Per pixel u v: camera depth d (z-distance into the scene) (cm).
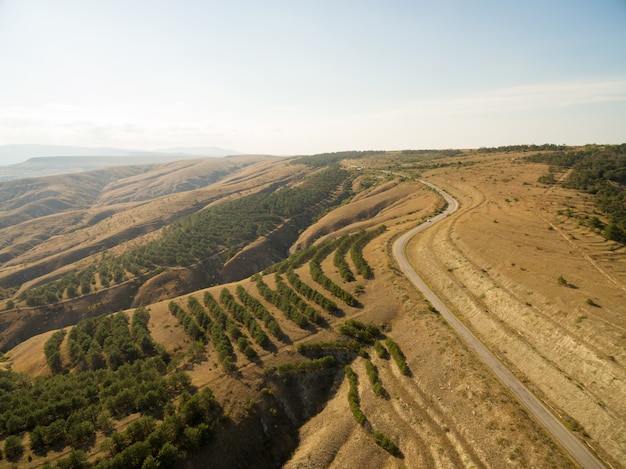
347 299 9225
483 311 7894
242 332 8775
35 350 9769
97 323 10231
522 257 8881
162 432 5675
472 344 7150
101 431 5997
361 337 8056
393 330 8144
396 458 5522
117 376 7519
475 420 5491
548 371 6084
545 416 5416
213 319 9556
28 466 5319
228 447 5972
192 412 6066
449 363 6644
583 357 5909
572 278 7644
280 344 8125
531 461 4678
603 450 4816
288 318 8981
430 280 9831
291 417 6931
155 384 6838
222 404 6550
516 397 5784
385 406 6319
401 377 6756
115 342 8950
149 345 8825
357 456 5700
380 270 10469
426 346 7269
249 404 6669
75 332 9831
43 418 6191
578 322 6419
